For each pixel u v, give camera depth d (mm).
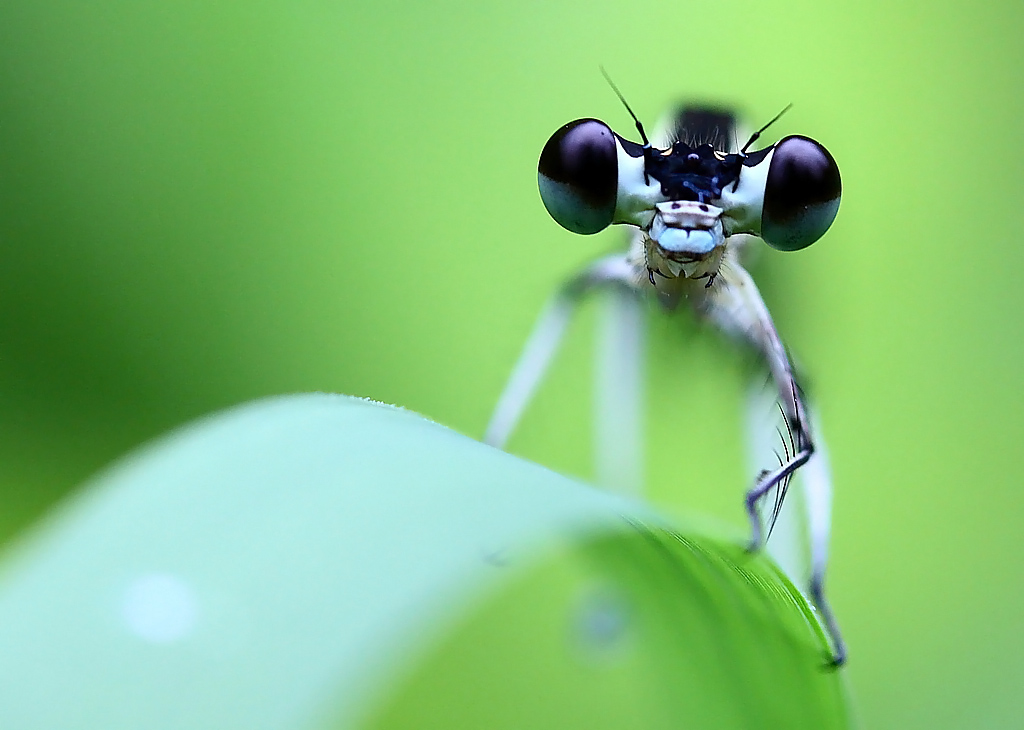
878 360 59
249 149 59
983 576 58
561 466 59
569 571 52
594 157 54
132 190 59
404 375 59
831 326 59
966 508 59
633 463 58
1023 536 58
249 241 59
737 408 57
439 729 51
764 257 57
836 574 58
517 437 59
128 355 58
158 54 59
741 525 57
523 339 58
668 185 54
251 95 59
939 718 56
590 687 52
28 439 57
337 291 59
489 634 52
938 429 59
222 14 59
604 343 58
